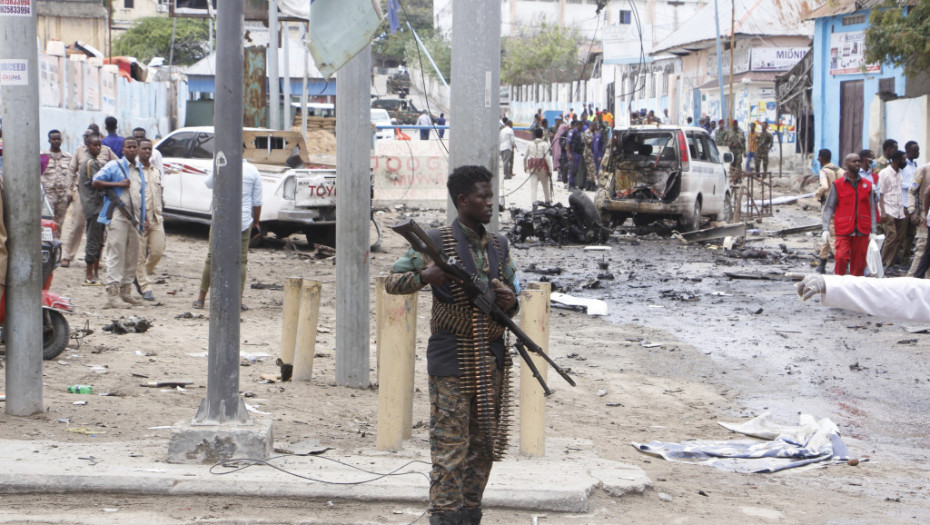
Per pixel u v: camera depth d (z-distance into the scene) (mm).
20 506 6996
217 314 8117
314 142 34656
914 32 34094
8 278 9219
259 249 25125
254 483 7355
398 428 8852
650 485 8211
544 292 8836
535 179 37375
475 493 6652
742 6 63562
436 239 6301
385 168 36000
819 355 14828
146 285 17000
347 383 11867
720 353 14945
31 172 9227
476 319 6266
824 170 23188
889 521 7738
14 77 9125
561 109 95875
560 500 7449
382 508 7301
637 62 81812
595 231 29250
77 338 12945
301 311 11867
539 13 118875
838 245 19375
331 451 8641
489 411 6266
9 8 9062
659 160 29953
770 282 22203
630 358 14562
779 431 10688
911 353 14922
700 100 66375
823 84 48094
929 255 19781
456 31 10375
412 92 100500
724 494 8367
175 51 98562
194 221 25062
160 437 8852
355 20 9664
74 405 9820
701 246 28859
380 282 9297
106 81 40469
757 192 45812
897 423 11320
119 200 15773
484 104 10375
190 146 25391
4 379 10766
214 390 8156
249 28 38000
